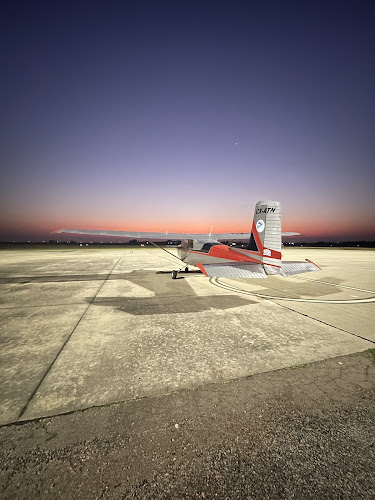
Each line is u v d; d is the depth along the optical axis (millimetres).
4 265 16109
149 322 4973
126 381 2844
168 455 1849
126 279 10547
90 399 2508
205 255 10344
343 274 12336
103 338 4145
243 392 2637
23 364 3254
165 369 3113
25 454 1846
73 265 16062
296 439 2000
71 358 3426
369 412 2324
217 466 1761
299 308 6039
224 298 7090
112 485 1618
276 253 7496
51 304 6398
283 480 1657
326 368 3143
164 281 10078
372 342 3963
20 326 4746
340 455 1850
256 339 4082
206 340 4051
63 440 1978
